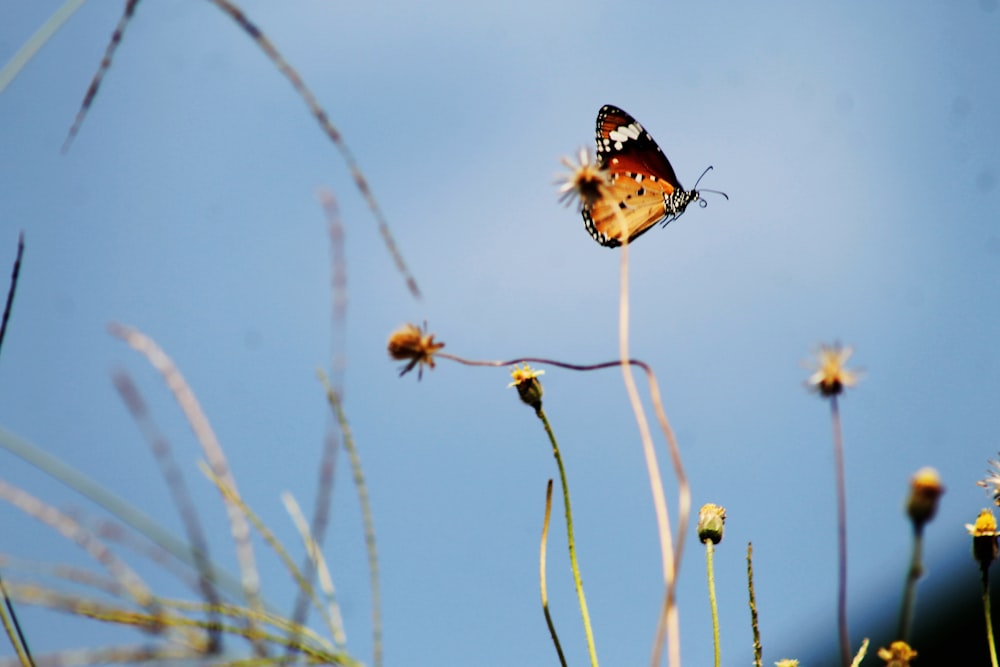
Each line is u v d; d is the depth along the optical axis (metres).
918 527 3.21
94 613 3.21
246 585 3.21
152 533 3.21
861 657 3.28
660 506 3.23
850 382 3.27
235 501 3.22
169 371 3.22
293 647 3.21
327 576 3.22
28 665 3.20
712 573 3.33
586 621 3.29
